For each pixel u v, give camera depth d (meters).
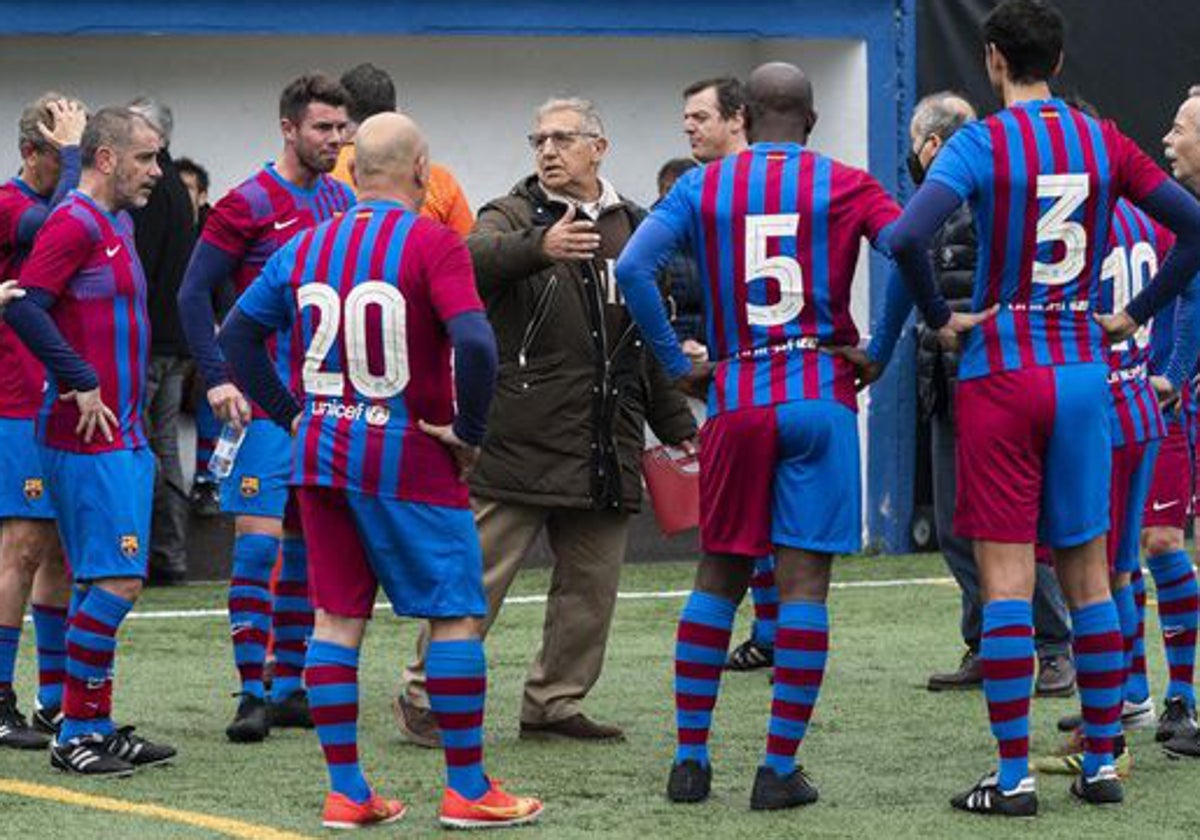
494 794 22.22
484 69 46.78
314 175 27.78
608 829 22.14
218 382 27.25
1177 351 25.80
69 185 27.34
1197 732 26.22
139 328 25.38
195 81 45.44
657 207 23.98
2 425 26.66
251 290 22.47
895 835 21.94
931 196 22.19
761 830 22.14
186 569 42.62
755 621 32.50
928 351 30.42
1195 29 46.44
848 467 23.00
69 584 27.11
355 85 30.02
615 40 47.41
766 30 45.41
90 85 44.97
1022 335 22.58
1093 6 46.12
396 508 21.59
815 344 22.95
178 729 27.86
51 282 24.50
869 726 27.98
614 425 26.77
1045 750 26.23
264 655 27.31
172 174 41.03
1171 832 22.11
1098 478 22.89
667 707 29.53
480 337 21.25
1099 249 22.81
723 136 30.06
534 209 26.88
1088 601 23.36
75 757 24.94
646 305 23.20
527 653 34.25
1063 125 22.62
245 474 27.41
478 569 22.06
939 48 46.19
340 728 22.02
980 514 22.75
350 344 21.58
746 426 22.83
